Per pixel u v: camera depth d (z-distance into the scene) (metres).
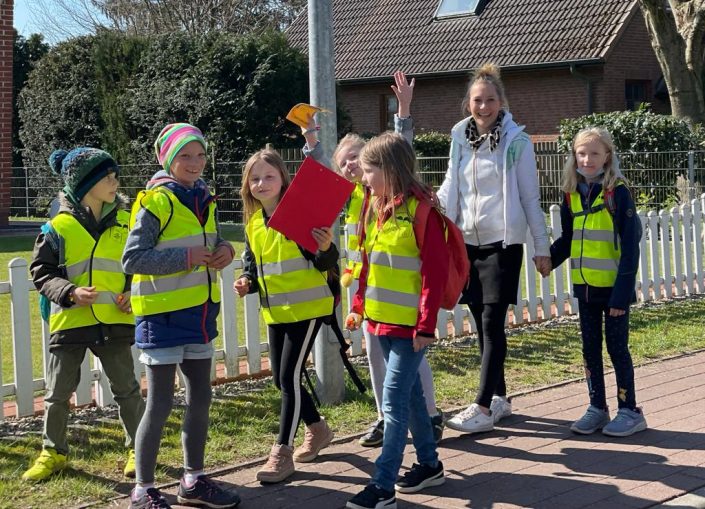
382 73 26.62
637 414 5.71
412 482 4.79
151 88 20.48
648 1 18.28
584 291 5.71
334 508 4.59
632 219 5.54
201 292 4.51
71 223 4.87
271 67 19.78
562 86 23.64
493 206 5.68
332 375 6.28
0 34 17.69
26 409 6.14
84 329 4.89
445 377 7.06
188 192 4.58
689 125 17.89
